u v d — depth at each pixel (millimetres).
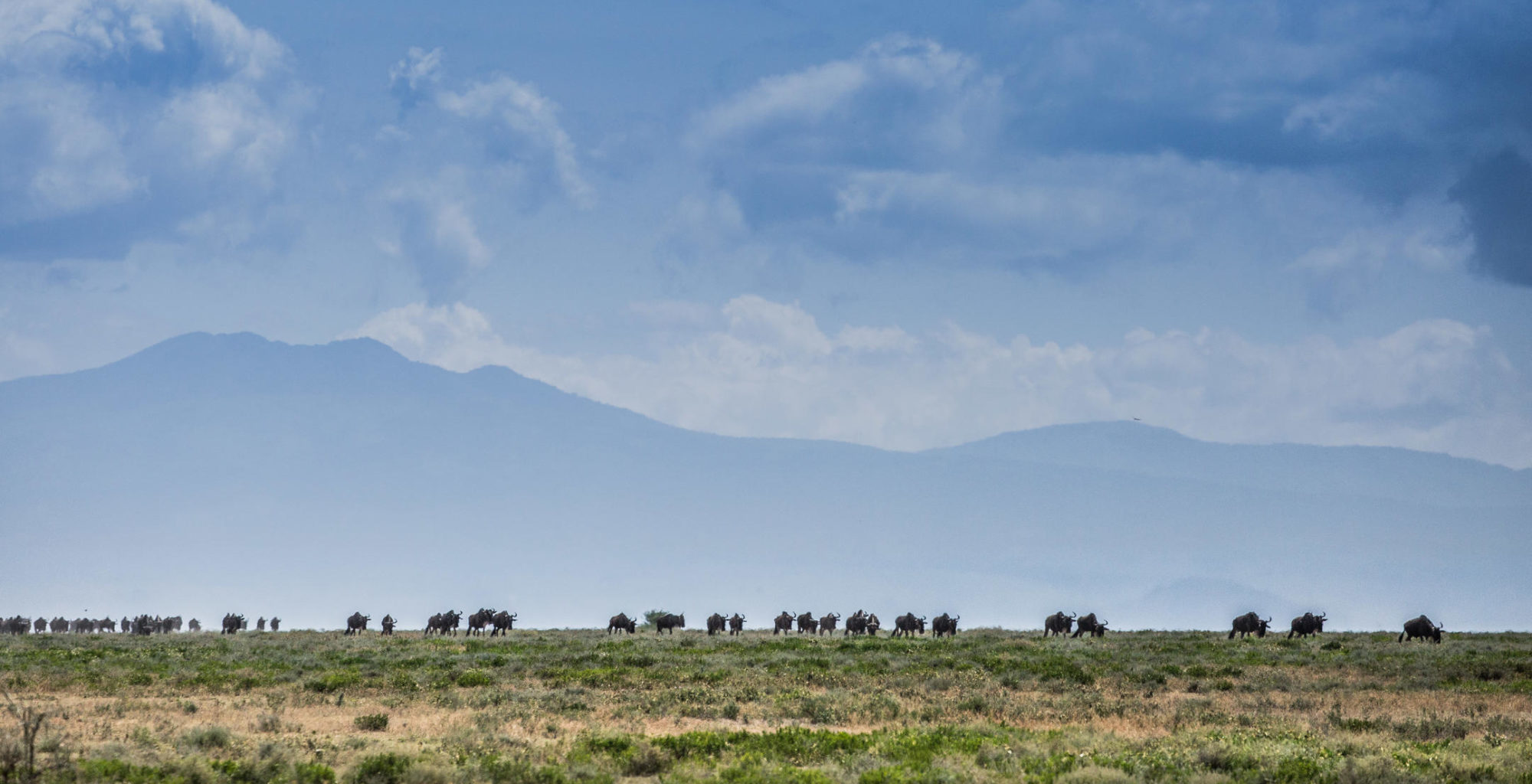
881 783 66188
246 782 65875
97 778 62719
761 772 69188
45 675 128625
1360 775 68188
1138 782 66500
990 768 71125
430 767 66188
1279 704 109812
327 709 102875
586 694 115875
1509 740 84000
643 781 69500
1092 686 128375
